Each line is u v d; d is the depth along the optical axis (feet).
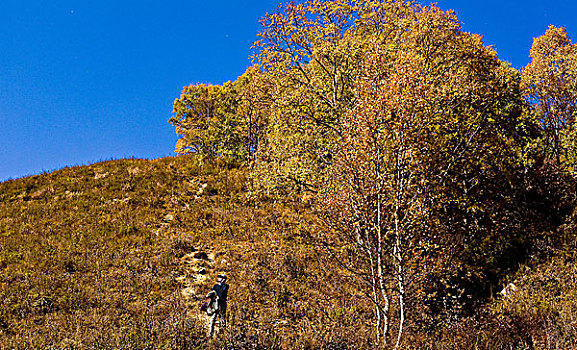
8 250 54.03
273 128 55.26
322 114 50.55
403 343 30.99
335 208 32.63
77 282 45.57
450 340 33.42
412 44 50.67
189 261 54.03
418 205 32.71
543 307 37.93
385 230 34.27
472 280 45.09
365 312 39.70
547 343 30.94
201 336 32.35
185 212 73.67
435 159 38.68
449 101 43.75
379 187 31.37
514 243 52.85
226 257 54.80
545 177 65.26
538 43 75.66
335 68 51.16
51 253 53.57
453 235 44.57
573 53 71.97
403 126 32.91
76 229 63.10
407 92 33.40
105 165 96.63
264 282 46.80
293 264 51.42
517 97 68.90
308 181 47.91
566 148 66.28
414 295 33.88
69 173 91.35
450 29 51.75
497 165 56.34
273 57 52.13
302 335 33.81
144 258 53.42
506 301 41.34
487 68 54.13
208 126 97.45
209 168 99.04
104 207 73.67
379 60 37.88
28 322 36.24
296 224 63.36
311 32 51.11
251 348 30.66
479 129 48.96
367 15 52.29
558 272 44.62
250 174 56.65
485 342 33.27
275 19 51.47
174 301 42.01
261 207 74.90
